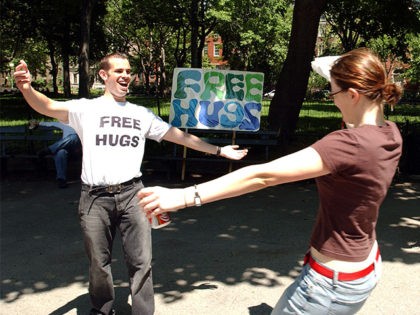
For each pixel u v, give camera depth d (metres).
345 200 1.78
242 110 8.27
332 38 50.03
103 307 3.26
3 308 3.68
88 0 19.09
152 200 1.74
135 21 36.34
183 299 3.78
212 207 6.43
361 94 1.79
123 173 3.04
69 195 7.11
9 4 27.61
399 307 3.63
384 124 1.85
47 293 3.92
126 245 3.13
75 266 4.46
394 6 14.56
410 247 4.92
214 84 8.25
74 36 33.16
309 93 43.25
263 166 1.71
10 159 9.16
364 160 1.70
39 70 63.38
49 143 10.47
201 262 4.52
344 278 1.85
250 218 5.94
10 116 18.61
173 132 3.27
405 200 6.84
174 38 47.72
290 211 6.27
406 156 8.16
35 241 5.13
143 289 3.13
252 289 3.95
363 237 1.85
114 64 3.08
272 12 39.03
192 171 8.54
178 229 5.50
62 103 3.03
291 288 2.03
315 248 1.92
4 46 39.28
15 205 6.57
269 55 47.88
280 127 9.65
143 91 56.44
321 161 1.69
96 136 3.03
